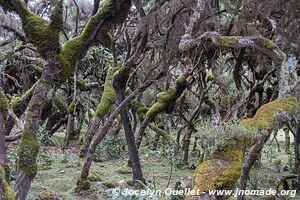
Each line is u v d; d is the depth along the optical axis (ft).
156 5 26.14
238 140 11.60
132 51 27.71
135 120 50.78
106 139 45.34
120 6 13.91
